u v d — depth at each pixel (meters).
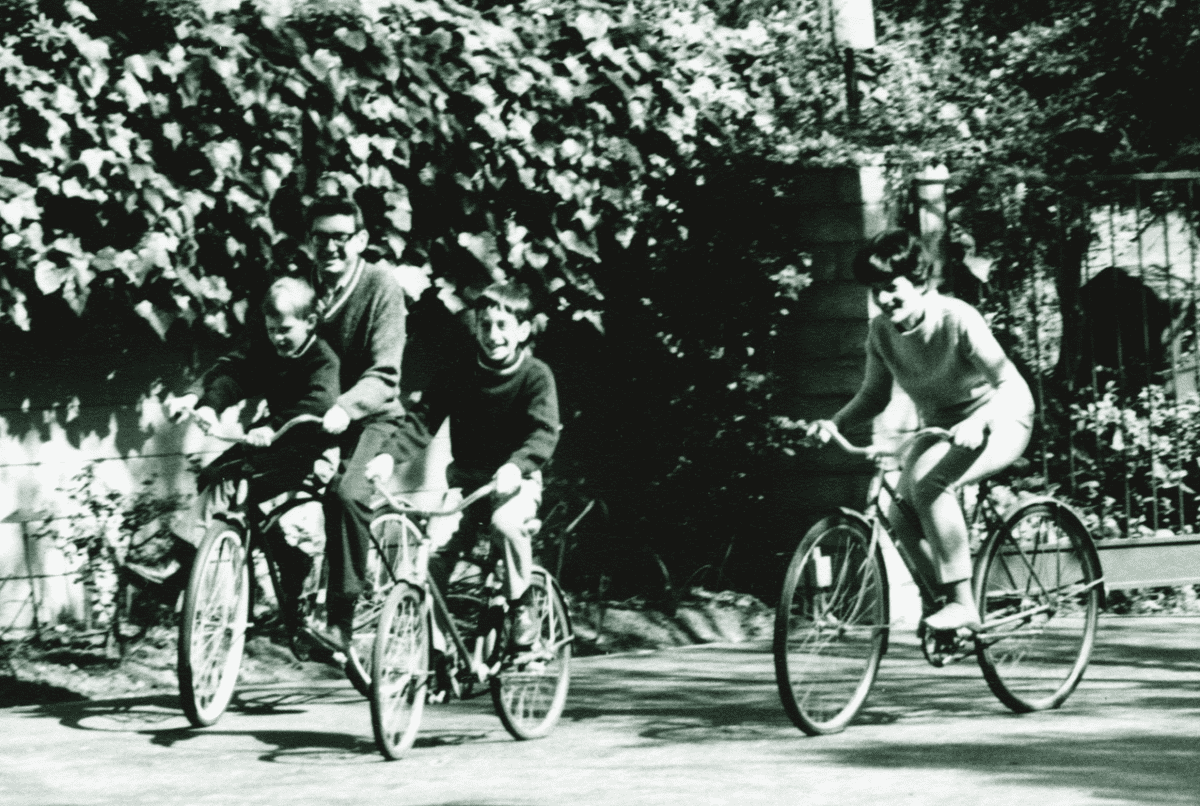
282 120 19.48
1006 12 31.16
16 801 13.83
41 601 20.38
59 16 18.39
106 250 18.78
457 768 14.83
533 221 21.42
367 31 19.78
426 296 21.67
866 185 22.78
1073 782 13.70
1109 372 24.55
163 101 18.94
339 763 15.07
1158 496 24.83
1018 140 23.92
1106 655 20.14
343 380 17.03
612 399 23.88
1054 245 23.62
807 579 15.90
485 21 20.80
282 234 19.62
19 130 18.19
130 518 20.20
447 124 20.44
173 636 20.06
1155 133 30.12
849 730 16.19
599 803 13.30
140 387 20.88
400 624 15.32
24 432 20.25
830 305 22.95
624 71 21.39
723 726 16.53
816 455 23.14
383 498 16.33
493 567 16.19
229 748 15.72
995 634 16.84
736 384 23.66
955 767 14.37
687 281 23.50
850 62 23.97
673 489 23.95
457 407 16.06
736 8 25.48
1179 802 12.95
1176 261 26.14
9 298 18.47
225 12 19.22
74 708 17.66
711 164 22.81
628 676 19.30
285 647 19.80
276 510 16.91
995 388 16.23
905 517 16.66
